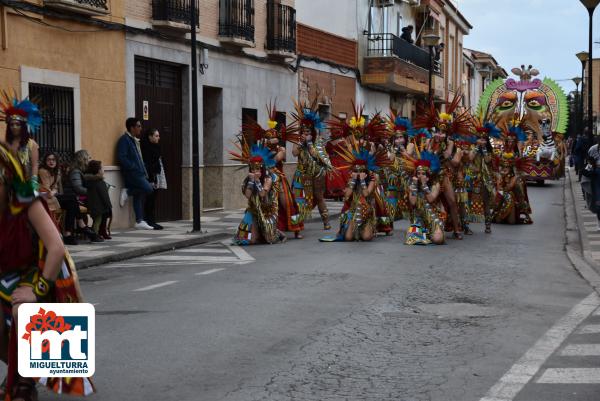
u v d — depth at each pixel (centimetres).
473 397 521
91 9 1477
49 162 1262
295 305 816
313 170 1545
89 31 1523
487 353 636
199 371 577
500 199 1742
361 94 3173
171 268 1107
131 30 1652
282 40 2348
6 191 441
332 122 1513
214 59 2028
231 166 2148
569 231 1603
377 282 960
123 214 1631
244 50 2183
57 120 1456
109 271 1093
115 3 1608
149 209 1645
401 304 828
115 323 733
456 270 1063
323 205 1636
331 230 1642
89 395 521
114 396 519
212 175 2112
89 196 1385
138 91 1736
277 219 1424
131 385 543
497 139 1720
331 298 855
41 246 454
